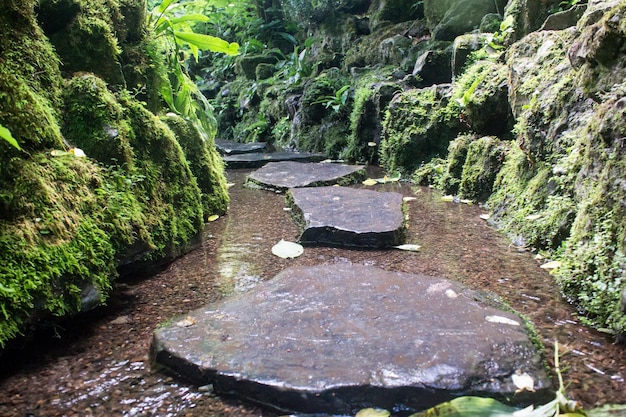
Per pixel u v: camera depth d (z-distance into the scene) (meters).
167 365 1.56
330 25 7.64
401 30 6.53
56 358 1.64
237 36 9.70
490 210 3.40
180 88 3.51
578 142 2.39
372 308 1.81
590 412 1.33
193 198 2.79
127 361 1.62
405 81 5.43
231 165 5.56
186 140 3.21
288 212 3.51
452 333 1.61
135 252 2.14
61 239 1.77
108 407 1.40
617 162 1.90
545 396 1.37
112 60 2.63
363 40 6.88
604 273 1.86
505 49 4.27
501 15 5.19
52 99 2.19
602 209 1.97
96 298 1.84
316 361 1.48
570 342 1.71
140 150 2.49
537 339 1.67
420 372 1.41
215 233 3.03
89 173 2.06
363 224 2.87
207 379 1.47
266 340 1.60
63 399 1.43
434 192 4.09
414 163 4.66
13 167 1.77
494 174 3.60
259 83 8.11
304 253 2.65
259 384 1.40
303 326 1.68
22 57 2.08
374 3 7.34
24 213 1.72
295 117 6.79
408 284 2.03
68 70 2.46
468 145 3.98
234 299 1.93
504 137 3.87
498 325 1.66
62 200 1.86
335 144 5.95
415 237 2.91
